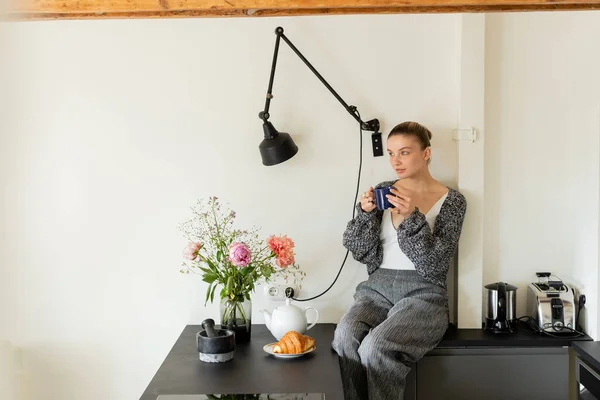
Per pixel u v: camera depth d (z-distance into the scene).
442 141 3.08
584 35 3.00
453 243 2.88
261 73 3.08
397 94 3.08
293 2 1.84
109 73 3.07
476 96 3.00
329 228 3.12
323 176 3.10
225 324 2.84
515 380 2.85
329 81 3.08
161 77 3.07
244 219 3.12
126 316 3.14
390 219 2.93
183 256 2.82
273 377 2.32
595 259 2.88
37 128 3.08
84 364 3.15
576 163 3.09
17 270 3.12
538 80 3.10
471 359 2.85
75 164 3.09
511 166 3.12
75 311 3.14
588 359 2.67
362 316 2.79
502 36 3.09
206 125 3.09
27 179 3.09
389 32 3.06
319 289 3.14
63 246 3.12
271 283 3.12
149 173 3.10
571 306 2.95
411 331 2.68
